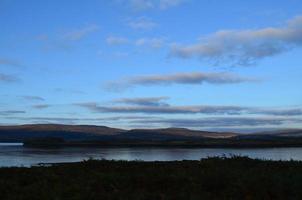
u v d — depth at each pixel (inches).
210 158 871.1
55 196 499.8
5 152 3668.8
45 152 3698.3
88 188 540.7
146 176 628.1
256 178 568.4
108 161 872.9
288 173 622.2
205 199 483.8
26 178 652.1
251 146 5290.4
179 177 612.1
